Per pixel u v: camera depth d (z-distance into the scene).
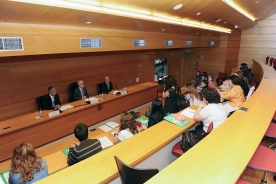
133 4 2.50
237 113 2.12
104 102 4.91
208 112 2.06
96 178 1.30
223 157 1.31
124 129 2.28
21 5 1.89
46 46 3.10
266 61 7.43
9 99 4.16
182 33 6.24
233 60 8.70
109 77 6.24
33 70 4.45
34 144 3.66
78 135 2.20
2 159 3.29
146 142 1.73
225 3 3.35
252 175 2.34
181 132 1.94
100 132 3.90
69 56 5.00
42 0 1.90
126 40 4.57
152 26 4.17
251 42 8.42
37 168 1.72
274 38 7.96
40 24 2.96
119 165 1.29
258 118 1.98
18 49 2.76
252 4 4.43
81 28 3.57
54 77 4.87
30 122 3.59
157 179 1.10
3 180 1.89
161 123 2.11
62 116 4.03
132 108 5.88
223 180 1.09
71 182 1.27
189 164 1.24
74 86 5.08
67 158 2.12
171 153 2.00
